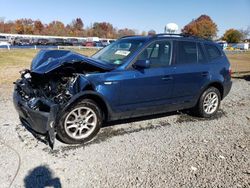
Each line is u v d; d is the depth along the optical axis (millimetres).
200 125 5480
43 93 4629
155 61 5059
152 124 5414
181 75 5285
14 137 4531
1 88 8484
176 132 5035
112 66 4727
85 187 3223
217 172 3641
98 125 4547
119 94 4621
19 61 20688
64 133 4230
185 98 5512
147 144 4449
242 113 6445
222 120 5867
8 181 3285
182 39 5500
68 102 4168
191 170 3672
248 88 9734
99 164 3750
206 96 5844
